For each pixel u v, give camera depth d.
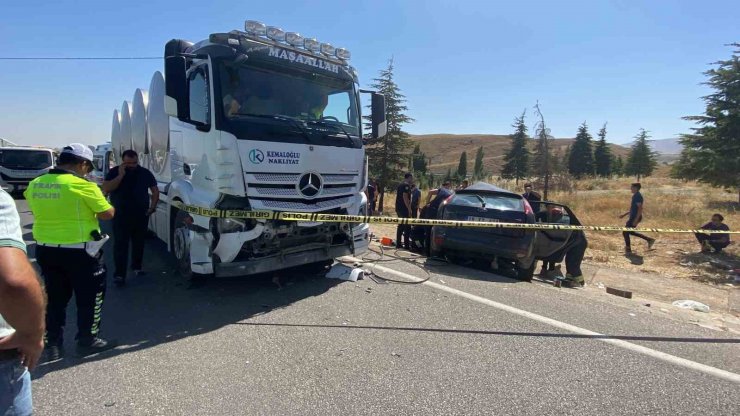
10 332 1.54
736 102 21.67
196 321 4.18
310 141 5.02
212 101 4.58
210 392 2.90
